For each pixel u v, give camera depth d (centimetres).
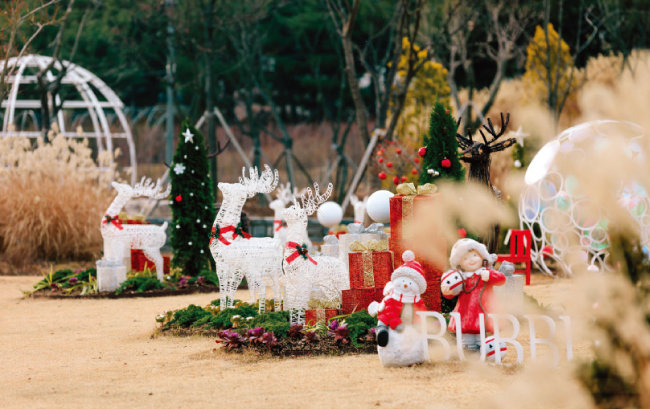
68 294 1393
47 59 2439
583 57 3319
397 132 2630
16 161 2094
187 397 645
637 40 2897
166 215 2794
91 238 1920
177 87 3178
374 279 924
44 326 1078
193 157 1570
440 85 2611
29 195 1894
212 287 1459
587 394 486
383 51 3791
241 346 840
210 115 2694
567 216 1360
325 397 622
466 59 2952
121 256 1452
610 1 2756
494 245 1040
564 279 1473
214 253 1048
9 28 1691
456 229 1015
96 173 1994
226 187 1045
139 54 3134
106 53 3662
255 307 1062
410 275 740
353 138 3944
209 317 998
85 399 653
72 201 1925
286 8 3816
